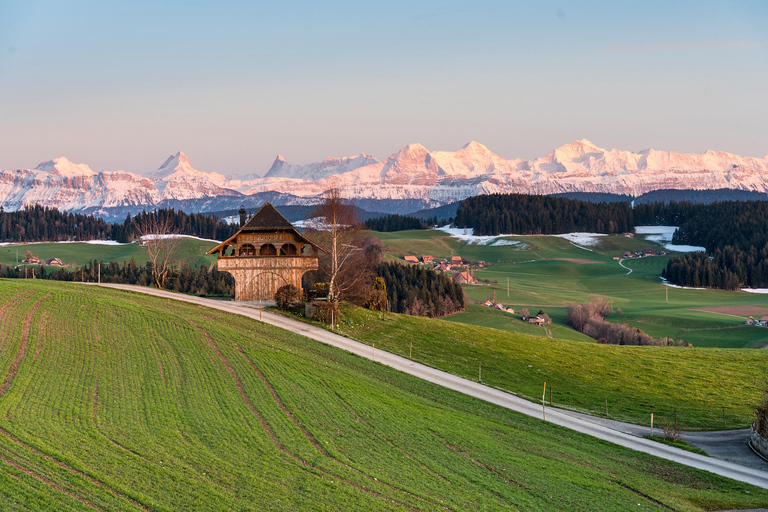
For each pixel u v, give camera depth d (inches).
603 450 1916.8
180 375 1879.9
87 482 1166.3
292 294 3216.0
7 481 1118.4
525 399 2415.1
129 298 2903.5
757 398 2647.6
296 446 1487.5
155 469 1255.5
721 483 1739.7
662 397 2628.0
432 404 2096.5
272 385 1914.4
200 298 3329.2
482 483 1451.8
